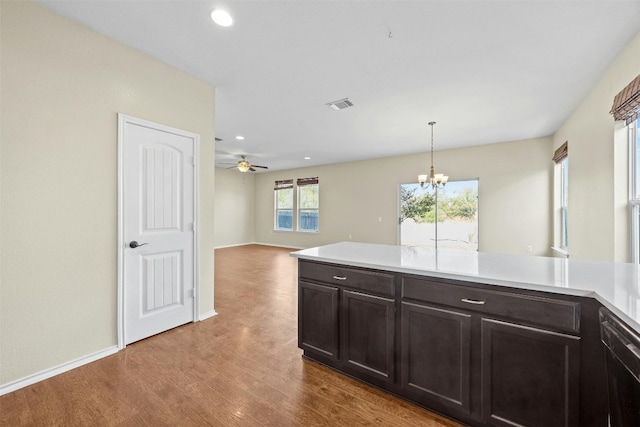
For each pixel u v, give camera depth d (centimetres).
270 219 891
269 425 143
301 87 292
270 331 256
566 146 379
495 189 525
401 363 160
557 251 436
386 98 318
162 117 246
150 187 240
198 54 234
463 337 140
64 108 189
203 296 284
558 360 119
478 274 138
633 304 96
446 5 175
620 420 95
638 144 232
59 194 188
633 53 205
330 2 175
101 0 174
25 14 173
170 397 164
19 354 172
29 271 176
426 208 610
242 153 627
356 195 710
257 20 191
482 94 305
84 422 144
